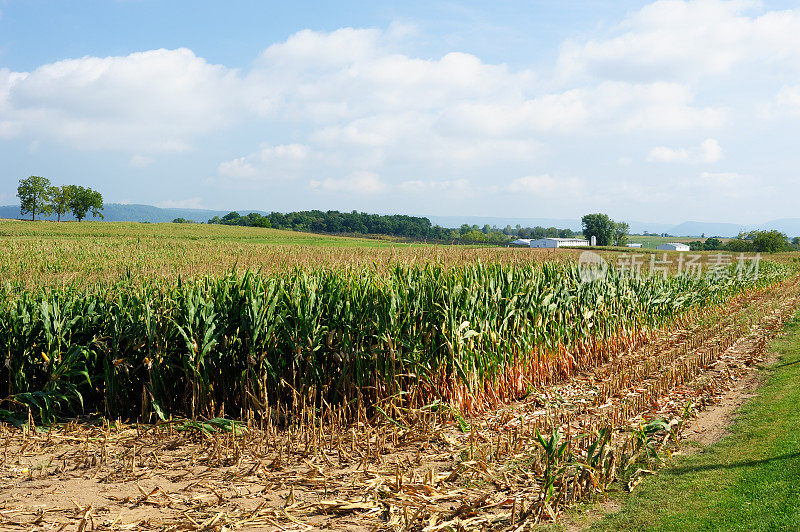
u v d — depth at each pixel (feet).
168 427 24.66
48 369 26.78
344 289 28.04
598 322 41.45
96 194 425.69
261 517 16.30
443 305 28.09
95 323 28.81
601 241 433.07
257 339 26.48
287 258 82.89
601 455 18.81
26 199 401.49
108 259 100.78
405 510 16.14
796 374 32.96
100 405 28.53
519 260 50.44
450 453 22.08
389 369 26.68
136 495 17.93
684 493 17.52
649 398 28.91
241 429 23.91
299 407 25.82
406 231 450.71
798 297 82.28
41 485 18.70
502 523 16.15
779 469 18.30
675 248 376.89
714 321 58.39
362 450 22.17
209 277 31.60
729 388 31.45
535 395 31.68
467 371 28.04
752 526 14.74
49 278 59.06
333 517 16.65
